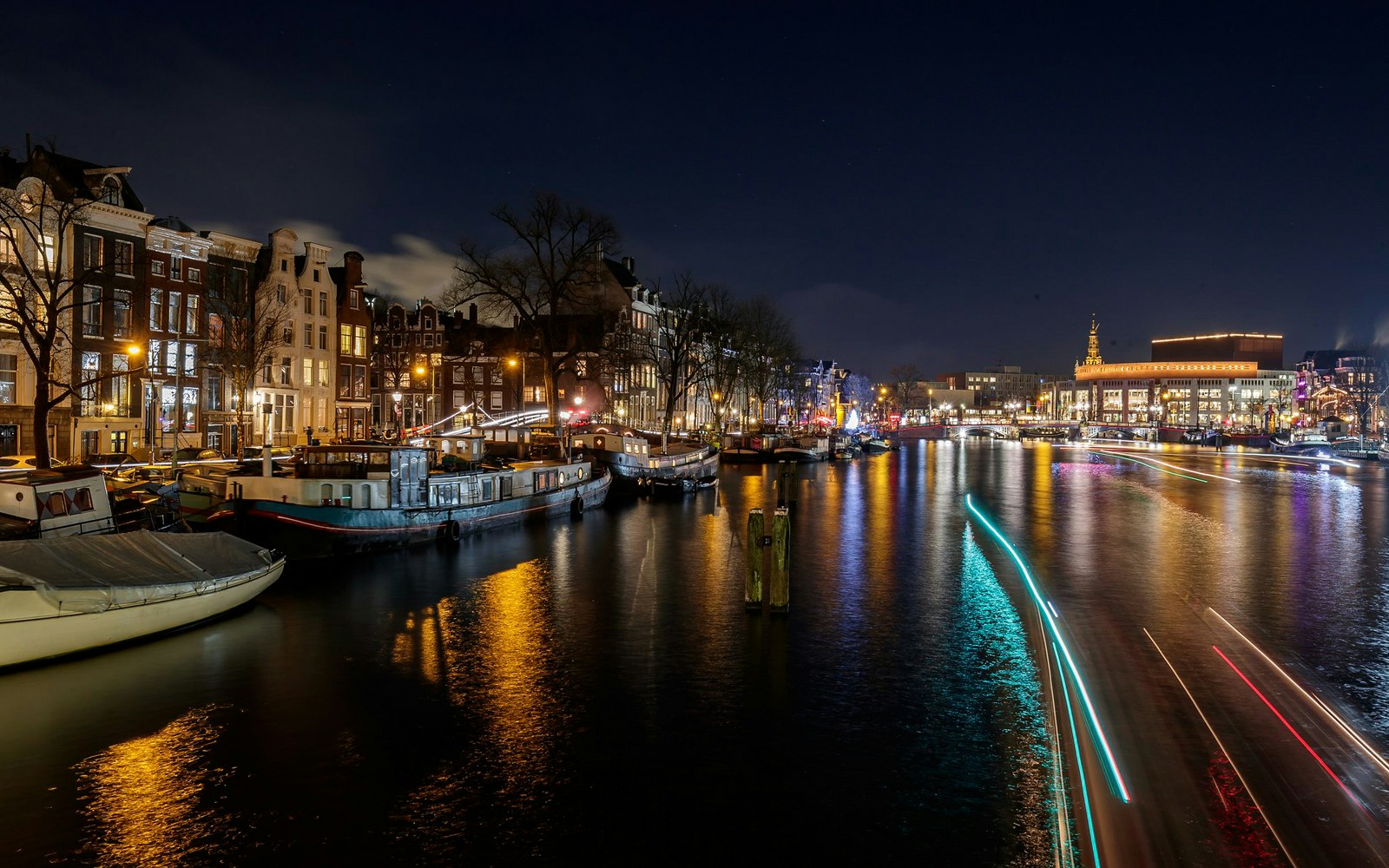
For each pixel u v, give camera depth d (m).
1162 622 20.75
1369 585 25.31
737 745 13.51
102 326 53.28
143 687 15.86
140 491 30.02
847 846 10.69
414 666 17.19
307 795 11.85
